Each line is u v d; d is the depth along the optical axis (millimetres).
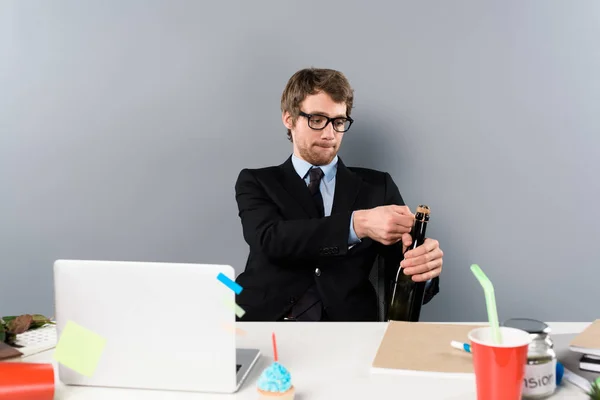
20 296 2209
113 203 2180
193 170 2160
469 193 2074
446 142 2070
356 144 2113
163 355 945
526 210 2059
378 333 1215
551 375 867
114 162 2172
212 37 2117
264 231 1749
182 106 2143
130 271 938
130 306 945
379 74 2074
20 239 2203
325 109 1862
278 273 1806
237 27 2107
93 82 2156
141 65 2143
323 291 1778
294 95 1902
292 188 1905
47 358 1086
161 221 2176
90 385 978
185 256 2180
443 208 2092
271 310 1794
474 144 2059
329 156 1916
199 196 2164
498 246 2078
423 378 958
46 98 2170
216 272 913
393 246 1850
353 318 1786
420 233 1549
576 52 1995
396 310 1665
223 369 928
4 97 2172
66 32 2148
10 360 1060
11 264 2205
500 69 2027
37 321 1271
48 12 2146
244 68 2115
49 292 2205
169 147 2158
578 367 971
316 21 2080
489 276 2086
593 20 1979
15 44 2162
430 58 2051
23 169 2188
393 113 2082
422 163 2088
